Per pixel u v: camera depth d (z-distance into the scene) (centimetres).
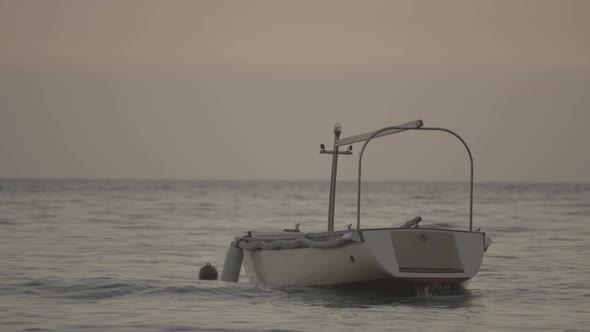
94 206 19025
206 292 5453
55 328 4262
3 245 8888
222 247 9175
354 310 4841
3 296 5259
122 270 6875
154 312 4756
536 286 6012
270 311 4803
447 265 5222
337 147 5800
